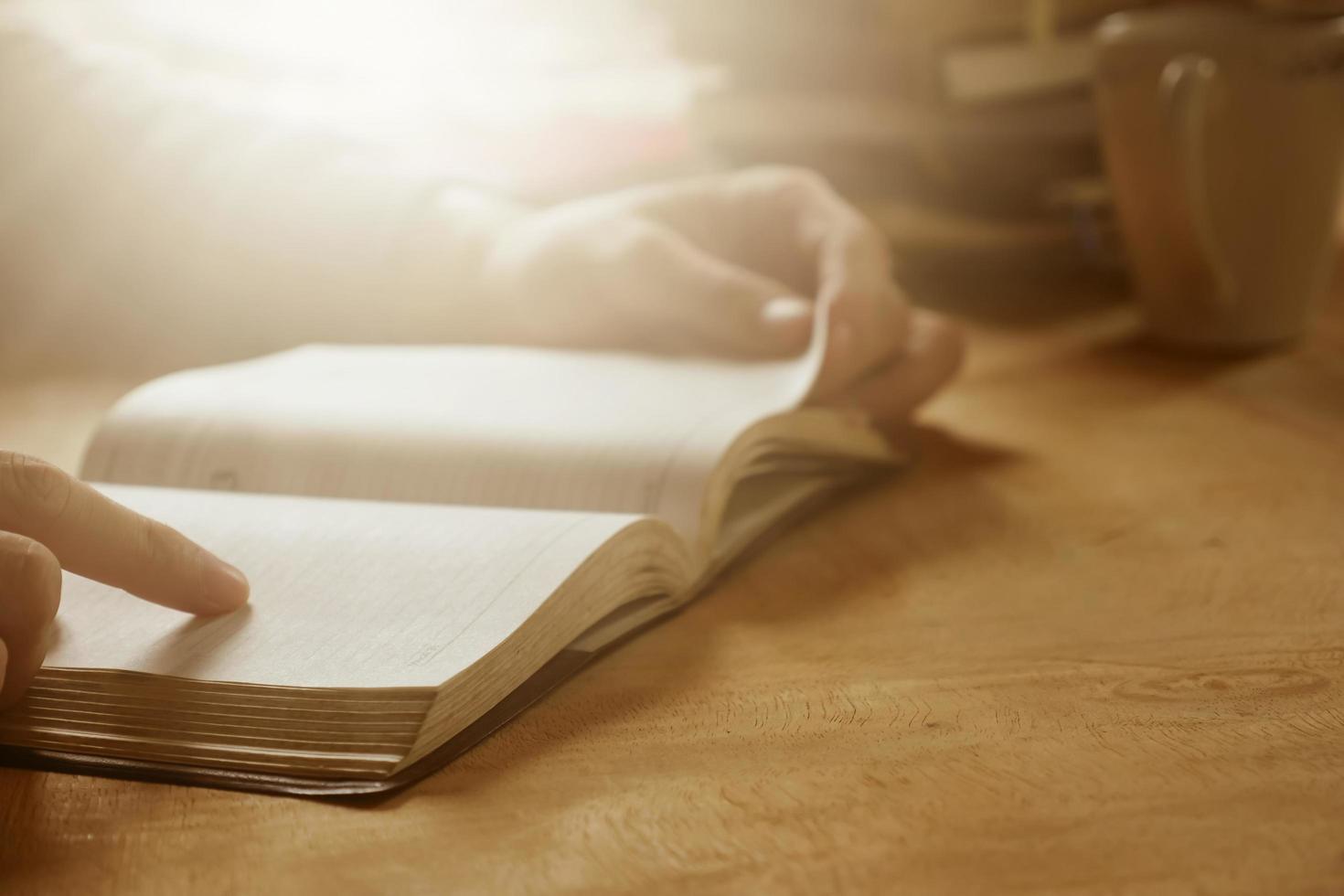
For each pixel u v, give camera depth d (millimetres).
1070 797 541
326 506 629
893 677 591
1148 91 819
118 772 557
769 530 672
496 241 803
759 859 525
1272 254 833
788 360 719
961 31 946
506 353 757
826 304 715
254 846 536
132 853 535
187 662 566
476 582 586
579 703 584
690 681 593
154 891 517
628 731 572
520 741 569
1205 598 623
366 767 550
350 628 574
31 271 916
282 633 574
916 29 950
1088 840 525
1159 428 761
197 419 682
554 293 767
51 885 523
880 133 965
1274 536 658
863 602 633
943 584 641
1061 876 500
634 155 948
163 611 589
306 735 554
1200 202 823
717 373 717
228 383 713
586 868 525
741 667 599
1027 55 940
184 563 577
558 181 905
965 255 1027
